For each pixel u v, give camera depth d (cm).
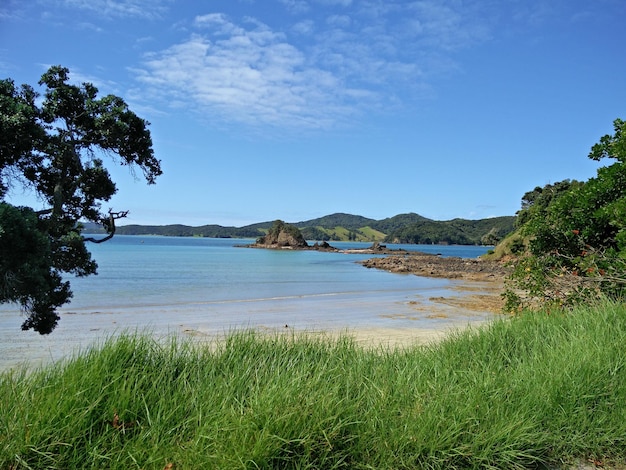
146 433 280
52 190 675
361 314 1656
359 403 329
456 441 308
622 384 402
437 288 2877
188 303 1978
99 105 655
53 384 317
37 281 521
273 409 293
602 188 899
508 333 583
